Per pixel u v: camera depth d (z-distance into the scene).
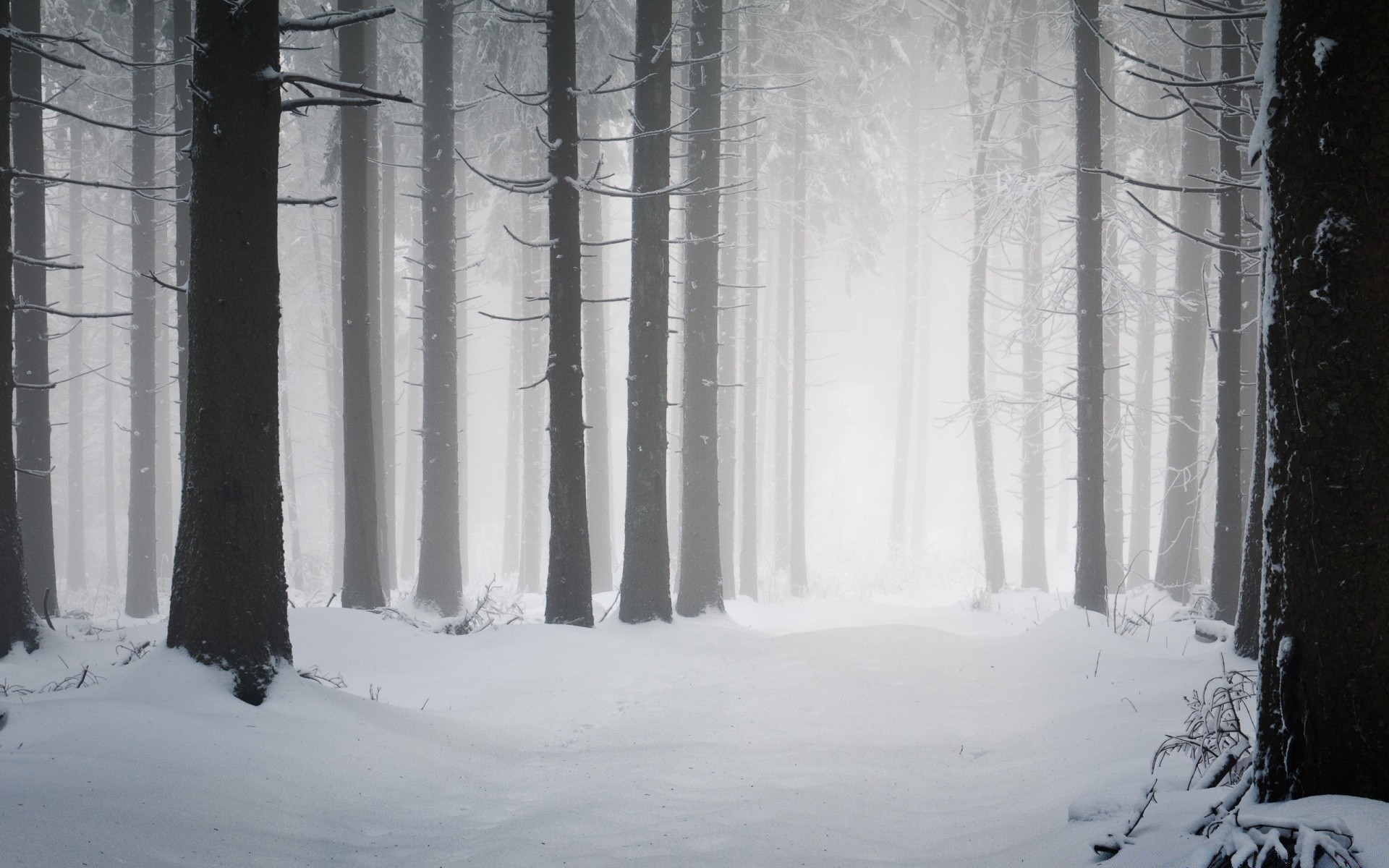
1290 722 4.15
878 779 6.61
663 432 15.05
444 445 18.17
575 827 5.38
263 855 4.94
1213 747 5.53
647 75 14.94
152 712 6.39
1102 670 9.92
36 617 10.67
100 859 4.43
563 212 13.66
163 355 29.95
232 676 7.33
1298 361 4.16
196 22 7.68
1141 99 24.28
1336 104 4.07
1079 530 17.64
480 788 6.55
